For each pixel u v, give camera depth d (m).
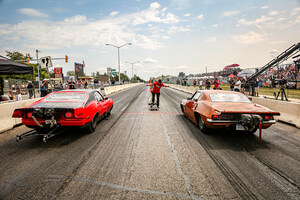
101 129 5.55
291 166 3.12
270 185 2.54
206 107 4.71
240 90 15.12
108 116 7.58
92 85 27.80
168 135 4.91
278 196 2.30
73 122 4.28
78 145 4.16
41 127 4.42
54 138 4.70
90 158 3.45
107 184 2.57
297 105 6.04
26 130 5.60
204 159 3.40
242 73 18.59
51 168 3.05
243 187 2.49
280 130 5.47
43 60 8.52
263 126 4.28
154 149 3.90
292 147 4.03
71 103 4.68
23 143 4.34
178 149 3.90
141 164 3.19
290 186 2.52
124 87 36.38
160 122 6.48
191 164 3.19
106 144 4.22
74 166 3.12
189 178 2.73
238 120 4.25
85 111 4.50
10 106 5.83
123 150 3.85
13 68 9.07
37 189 2.45
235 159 3.40
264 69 13.14
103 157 3.49
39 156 3.55
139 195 2.32
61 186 2.52
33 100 6.91
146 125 6.04
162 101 13.21
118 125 6.05
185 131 5.30
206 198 2.26
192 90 21.97
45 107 4.17
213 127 4.54
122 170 2.98
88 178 2.73
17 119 6.09
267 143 4.28
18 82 15.31
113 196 2.30
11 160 3.38
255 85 13.55
